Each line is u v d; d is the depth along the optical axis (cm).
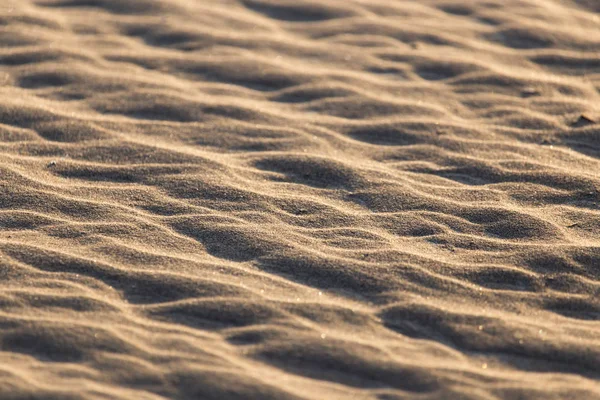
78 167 571
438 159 609
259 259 477
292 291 449
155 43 794
